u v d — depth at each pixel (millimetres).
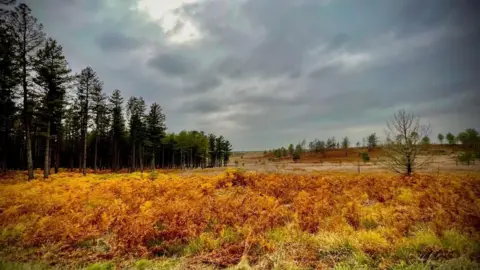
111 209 8695
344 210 8062
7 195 11977
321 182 15273
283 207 8625
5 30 19250
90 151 58969
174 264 5281
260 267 4906
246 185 15070
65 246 6324
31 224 7699
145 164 67750
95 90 33219
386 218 7312
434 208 7750
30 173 20406
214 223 7414
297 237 6328
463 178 15445
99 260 5621
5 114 24922
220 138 92188
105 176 25156
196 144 73562
